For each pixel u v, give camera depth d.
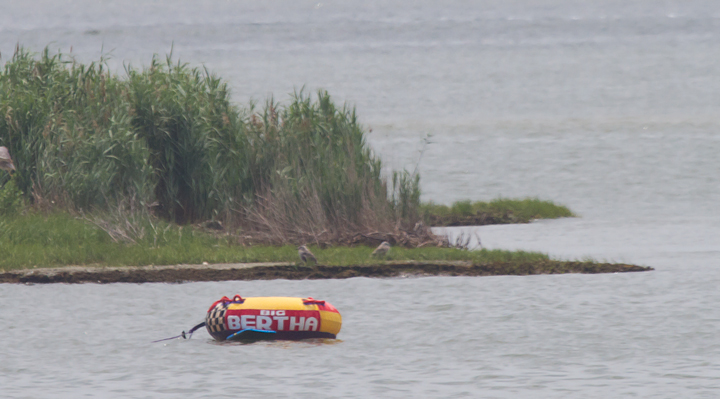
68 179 25.38
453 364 14.30
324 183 25.34
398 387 13.01
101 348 15.28
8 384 13.19
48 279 20.55
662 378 13.43
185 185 26.12
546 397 12.59
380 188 25.58
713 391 12.80
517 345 15.39
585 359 14.54
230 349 15.30
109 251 22.19
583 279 21.05
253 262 22.06
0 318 17.27
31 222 23.77
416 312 17.86
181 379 13.45
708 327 16.42
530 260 22.52
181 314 17.83
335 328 16.16
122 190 25.47
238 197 25.86
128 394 12.70
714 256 24.89
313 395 12.62
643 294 19.23
